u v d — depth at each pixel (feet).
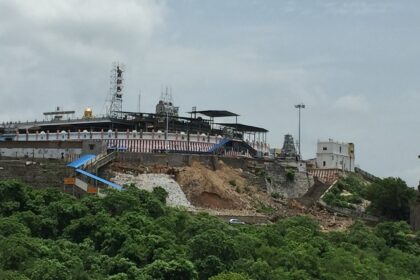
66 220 497.46
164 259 430.20
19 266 415.23
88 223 481.46
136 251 438.40
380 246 582.76
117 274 407.64
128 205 522.88
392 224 619.67
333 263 501.97
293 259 485.56
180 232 501.97
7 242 428.97
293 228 567.59
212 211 615.98
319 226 629.51
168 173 645.51
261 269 447.83
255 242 496.64
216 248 450.71
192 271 416.87
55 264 402.31
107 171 631.56
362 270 505.25
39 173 620.08
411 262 556.92
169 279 411.13
